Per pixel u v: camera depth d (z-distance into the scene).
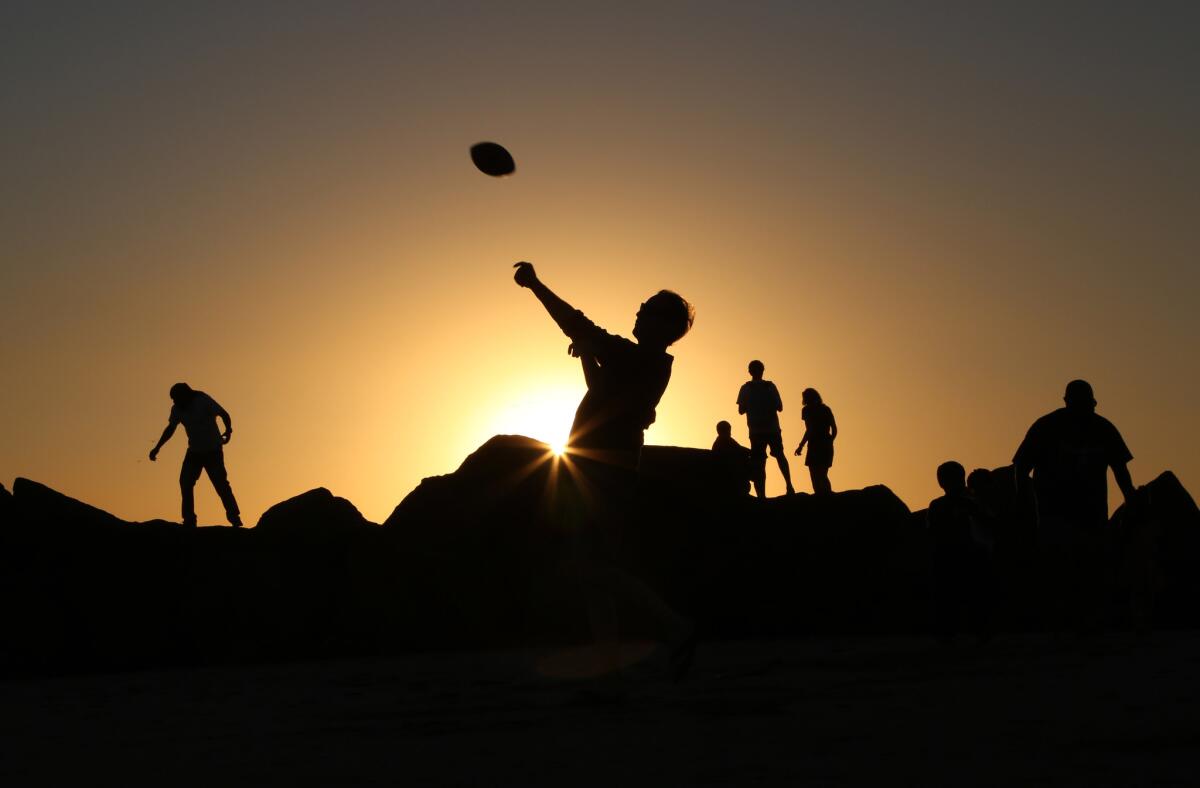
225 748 4.70
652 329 6.11
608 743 4.23
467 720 5.26
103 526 15.05
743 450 20.05
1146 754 3.51
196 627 14.71
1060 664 7.41
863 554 16.73
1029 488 11.54
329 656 15.14
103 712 7.15
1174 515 16.58
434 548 16.44
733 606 16.53
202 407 17.62
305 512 16.20
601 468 5.88
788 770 3.47
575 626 15.55
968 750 3.71
